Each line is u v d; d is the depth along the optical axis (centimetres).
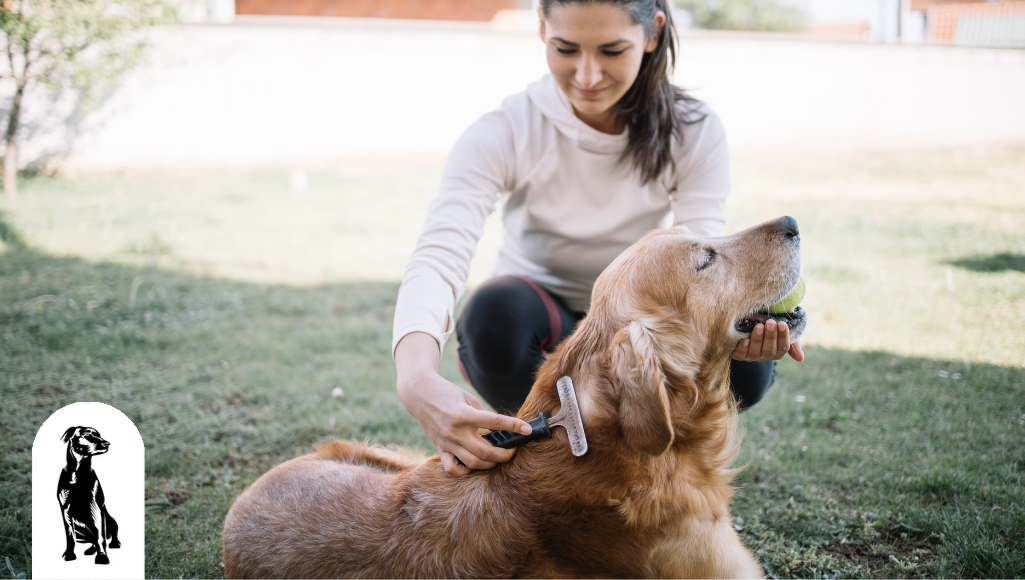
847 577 226
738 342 217
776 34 1482
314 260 714
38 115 1165
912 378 382
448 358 454
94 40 1042
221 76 1280
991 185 1087
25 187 1055
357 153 1380
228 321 512
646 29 227
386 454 244
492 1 1847
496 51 1412
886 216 887
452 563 181
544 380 206
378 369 429
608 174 266
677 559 188
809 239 779
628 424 180
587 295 297
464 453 189
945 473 271
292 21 1416
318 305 562
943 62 1502
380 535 189
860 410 346
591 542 184
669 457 194
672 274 206
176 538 251
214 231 822
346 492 203
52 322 473
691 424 201
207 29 1260
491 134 264
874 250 719
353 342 475
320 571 190
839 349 440
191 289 584
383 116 1384
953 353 420
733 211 933
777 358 216
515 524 185
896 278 606
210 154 1289
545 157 265
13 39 973
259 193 1080
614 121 262
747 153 1501
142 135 1240
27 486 275
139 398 367
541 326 278
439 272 230
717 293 209
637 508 183
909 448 304
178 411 354
